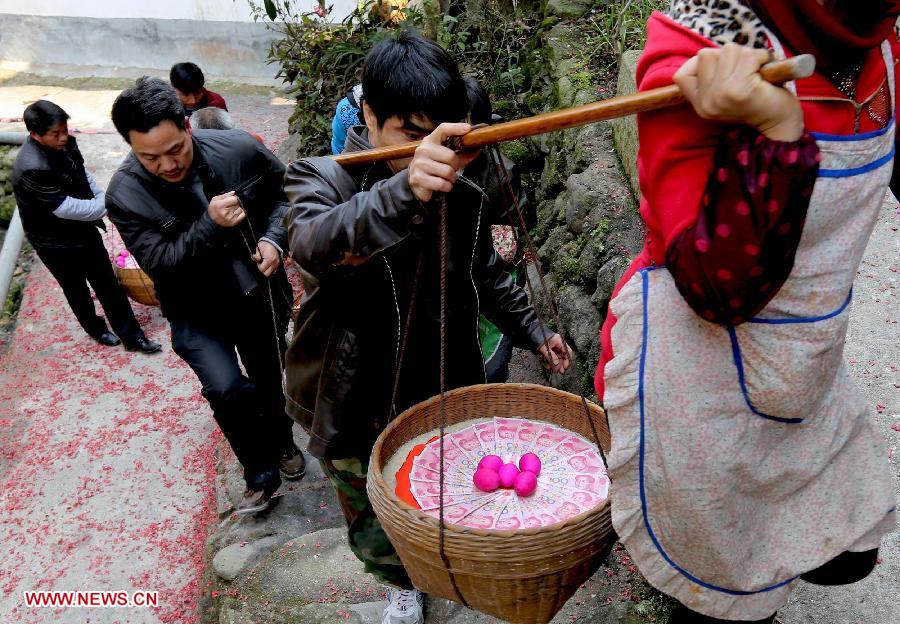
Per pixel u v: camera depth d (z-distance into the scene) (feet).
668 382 4.55
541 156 15.76
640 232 11.21
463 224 7.25
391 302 7.22
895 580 7.00
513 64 17.49
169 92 9.93
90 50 36.70
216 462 15.58
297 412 7.88
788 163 3.80
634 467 4.90
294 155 24.03
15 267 23.48
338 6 30.50
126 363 18.93
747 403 4.50
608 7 15.80
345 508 8.34
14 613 12.85
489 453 7.27
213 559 12.23
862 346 9.27
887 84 4.40
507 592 5.68
